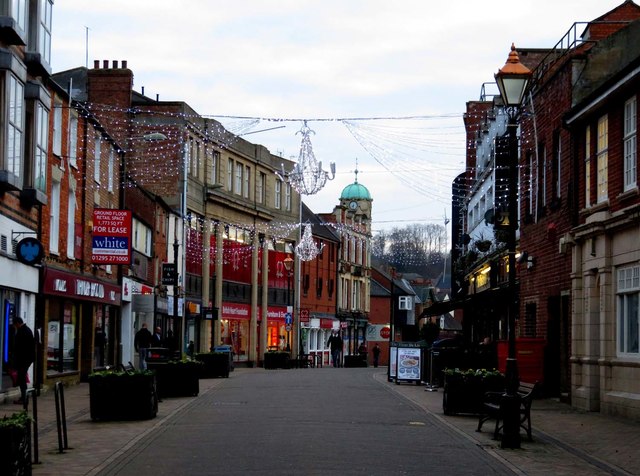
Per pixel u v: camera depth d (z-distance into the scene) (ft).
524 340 93.35
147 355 114.42
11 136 78.95
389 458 50.11
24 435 37.17
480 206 159.33
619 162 77.30
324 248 280.31
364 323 320.29
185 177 170.09
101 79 171.12
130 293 143.33
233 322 218.59
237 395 94.32
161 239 170.81
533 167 105.19
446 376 74.49
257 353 231.91
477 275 154.10
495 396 65.31
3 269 80.94
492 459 50.67
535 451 53.98
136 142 181.27
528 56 130.62
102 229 111.65
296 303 253.03
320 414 73.51
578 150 87.66
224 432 61.11
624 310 76.28
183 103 182.50
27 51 85.81
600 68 89.25
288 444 55.06
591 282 82.33
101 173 124.77
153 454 51.06
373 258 386.11
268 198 236.63
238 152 217.97
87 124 115.44
